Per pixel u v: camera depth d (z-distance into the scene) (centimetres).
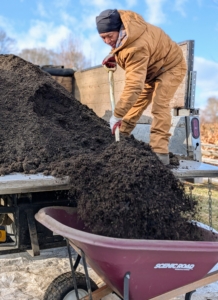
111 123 254
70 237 164
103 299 252
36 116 289
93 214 198
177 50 306
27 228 227
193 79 362
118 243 161
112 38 266
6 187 197
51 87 353
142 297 188
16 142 256
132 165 206
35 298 261
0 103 301
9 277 290
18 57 405
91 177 207
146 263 173
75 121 324
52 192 233
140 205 193
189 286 193
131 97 256
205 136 1441
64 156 243
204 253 178
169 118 299
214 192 612
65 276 214
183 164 296
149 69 299
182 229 203
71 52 3064
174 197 205
